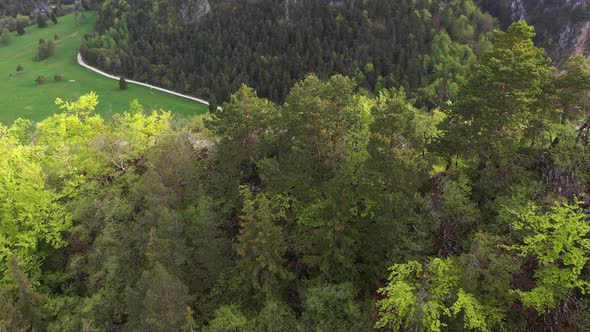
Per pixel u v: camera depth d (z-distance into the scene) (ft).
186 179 120.98
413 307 75.20
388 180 91.09
